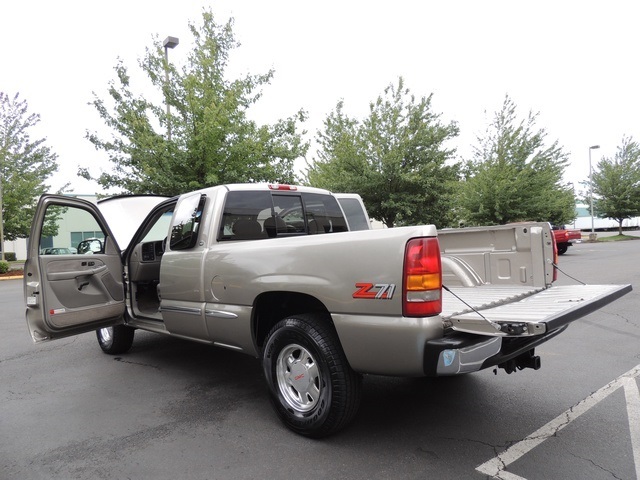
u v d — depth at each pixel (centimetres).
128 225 611
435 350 263
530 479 263
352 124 1869
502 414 356
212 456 303
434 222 1770
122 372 493
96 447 321
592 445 302
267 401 401
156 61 1416
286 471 280
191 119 1391
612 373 446
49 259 426
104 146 1373
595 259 1717
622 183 3509
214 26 1458
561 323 261
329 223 504
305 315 329
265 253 346
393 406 377
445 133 1694
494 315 277
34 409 396
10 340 676
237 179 1399
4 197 2144
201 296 399
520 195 2077
